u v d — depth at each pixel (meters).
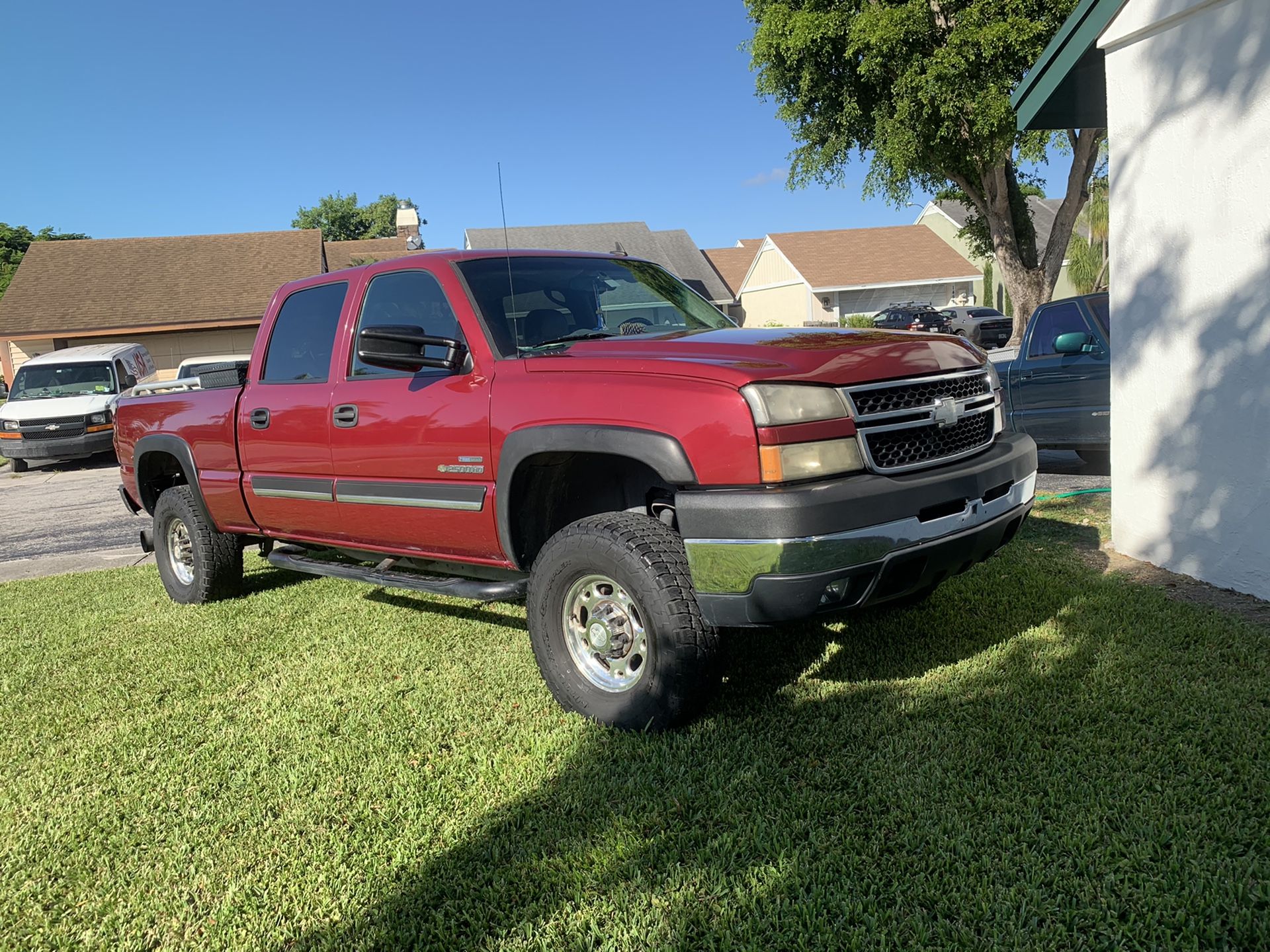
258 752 3.33
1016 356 8.51
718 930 2.16
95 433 15.62
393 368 3.67
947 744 2.97
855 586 2.93
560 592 3.39
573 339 3.82
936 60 16.66
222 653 4.55
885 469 3.02
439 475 3.78
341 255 32.62
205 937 2.30
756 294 40.56
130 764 3.31
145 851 2.73
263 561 6.97
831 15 17.95
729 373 2.94
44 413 15.48
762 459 2.84
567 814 2.74
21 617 5.74
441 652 4.32
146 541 6.26
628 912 2.26
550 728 3.35
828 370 2.99
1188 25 4.36
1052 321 8.06
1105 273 27.75
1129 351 4.97
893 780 2.77
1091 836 2.41
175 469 6.11
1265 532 4.14
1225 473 4.35
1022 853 2.37
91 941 2.32
